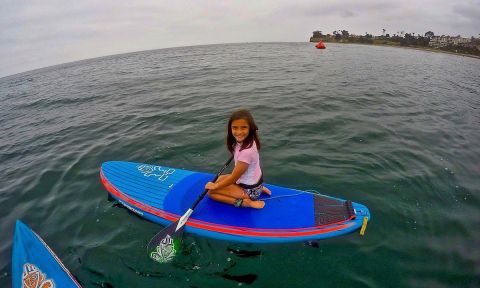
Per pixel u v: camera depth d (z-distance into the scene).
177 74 17.16
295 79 13.63
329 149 5.79
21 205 4.49
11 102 14.11
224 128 7.02
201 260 3.15
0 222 4.13
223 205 3.66
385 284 2.85
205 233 3.43
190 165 5.32
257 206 3.54
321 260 3.12
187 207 3.70
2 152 6.94
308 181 4.63
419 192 4.36
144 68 22.73
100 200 4.35
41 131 8.29
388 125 7.21
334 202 3.64
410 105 9.28
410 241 3.40
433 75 16.59
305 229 3.33
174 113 8.53
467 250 3.27
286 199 3.72
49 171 5.51
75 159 5.92
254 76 14.90
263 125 7.19
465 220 3.78
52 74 29.62
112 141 6.70
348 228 3.34
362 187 4.46
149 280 2.95
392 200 4.15
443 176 4.83
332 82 12.85
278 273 2.98
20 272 2.88
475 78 16.55
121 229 3.71
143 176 4.40
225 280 2.91
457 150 5.90
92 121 8.59
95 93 13.27
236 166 3.24
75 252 3.39
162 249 3.22
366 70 17.25
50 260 3.00
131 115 8.75
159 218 3.69
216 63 22.28
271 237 3.28
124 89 13.49
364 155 5.52
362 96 10.16
